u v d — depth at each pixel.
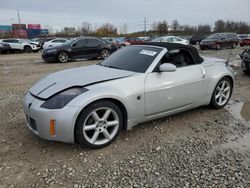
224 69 4.83
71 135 3.13
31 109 3.23
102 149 3.38
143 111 3.69
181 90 4.05
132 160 3.12
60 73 3.99
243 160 3.11
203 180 2.72
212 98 4.72
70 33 77.31
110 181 2.72
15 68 11.45
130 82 3.54
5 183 2.68
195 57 4.44
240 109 4.99
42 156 3.20
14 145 3.47
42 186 2.64
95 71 3.88
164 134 3.84
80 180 2.73
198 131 3.96
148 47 4.32
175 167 2.97
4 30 68.44
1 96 6.07
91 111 3.21
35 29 69.50
